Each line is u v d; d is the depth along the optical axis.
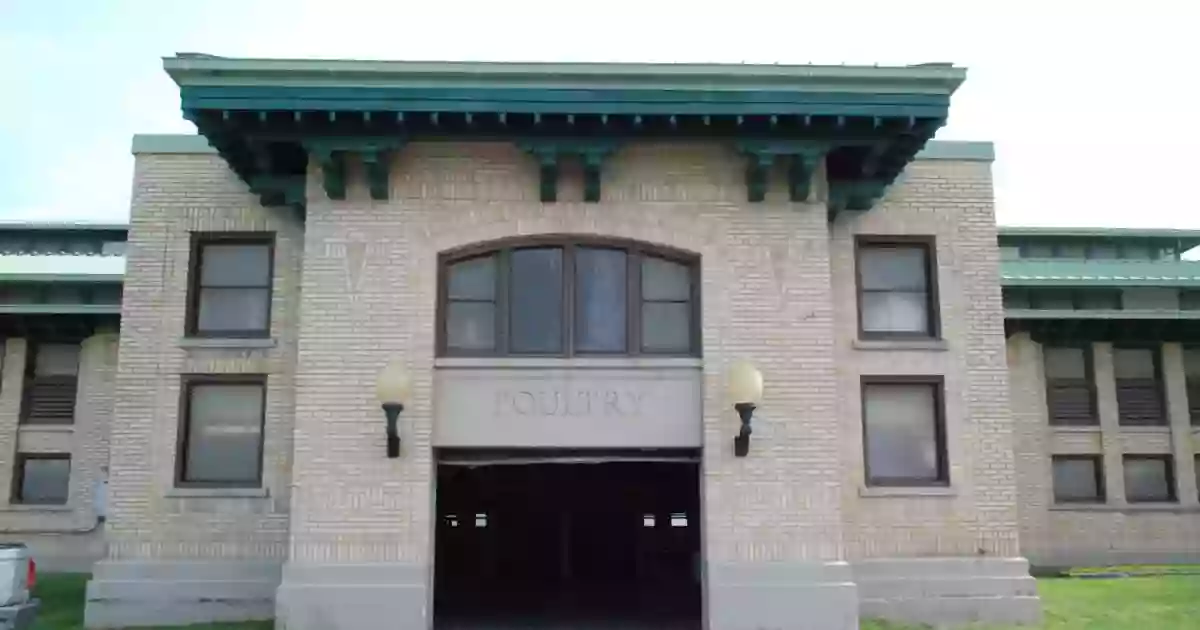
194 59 13.44
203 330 16.12
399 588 13.59
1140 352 28.03
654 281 14.75
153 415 15.74
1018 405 27.16
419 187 14.54
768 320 14.41
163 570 15.31
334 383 14.04
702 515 14.13
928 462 15.98
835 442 14.15
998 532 15.70
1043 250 34.06
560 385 14.24
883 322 16.34
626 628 15.48
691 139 14.40
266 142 14.13
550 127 14.03
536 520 22.80
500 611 17.59
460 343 14.52
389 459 13.88
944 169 16.66
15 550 13.73
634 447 14.16
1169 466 27.55
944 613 15.40
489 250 14.63
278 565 15.37
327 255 14.31
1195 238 33.94
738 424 14.12
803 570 13.86
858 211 16.38
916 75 13.89
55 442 25.80
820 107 13.88
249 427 15.91
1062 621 15.55
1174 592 18.88
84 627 15.12
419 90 13.62
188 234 16.23
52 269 26.61
